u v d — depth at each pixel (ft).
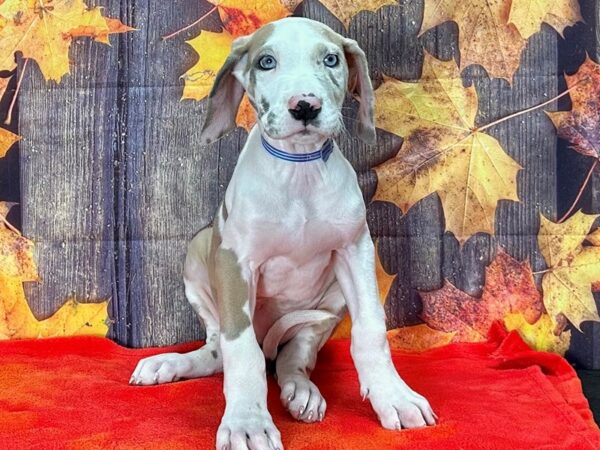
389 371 2.02
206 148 2.81
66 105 2.81
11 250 2.82
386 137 2.80
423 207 2.80
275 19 2.79
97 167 2.82
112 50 2.81
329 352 2.66
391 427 1.89
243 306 2.10
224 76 2.19
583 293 2.74
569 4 2.73
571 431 1.84
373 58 2.79
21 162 2.81
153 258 2.82
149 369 2.31
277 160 2.10
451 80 2.78
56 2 2.80
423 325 2.81
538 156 2.77
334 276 2.43
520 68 2.76
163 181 2.82
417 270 2.81
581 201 2.74
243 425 1.78
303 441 1.82
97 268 2.83
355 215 2.15
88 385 2.24
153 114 2.81
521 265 2.78
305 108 1.86
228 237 2.16
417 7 2.78
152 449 1.76
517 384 2.23
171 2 2.80
